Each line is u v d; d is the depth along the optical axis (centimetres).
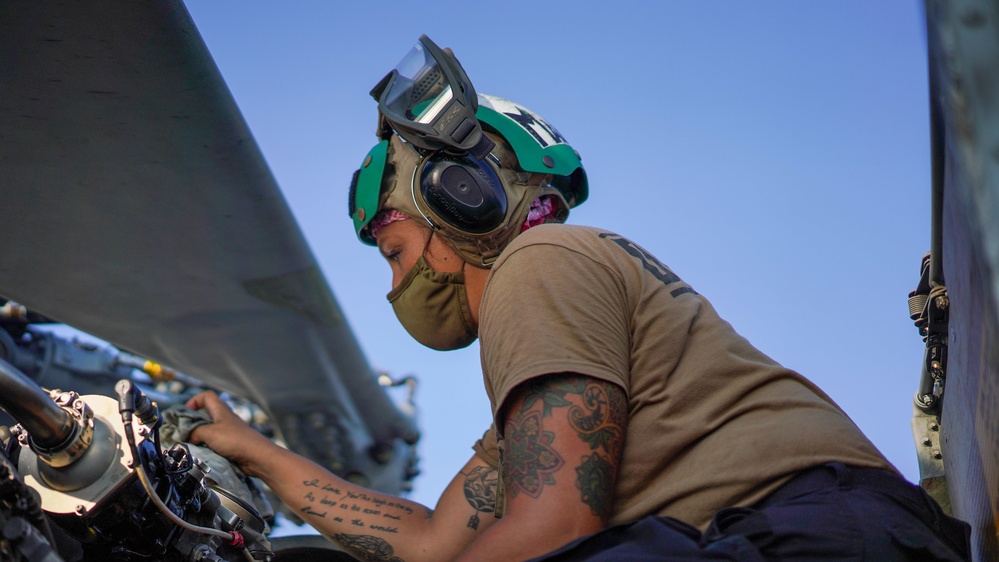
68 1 135
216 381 232
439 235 174
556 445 124
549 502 122
